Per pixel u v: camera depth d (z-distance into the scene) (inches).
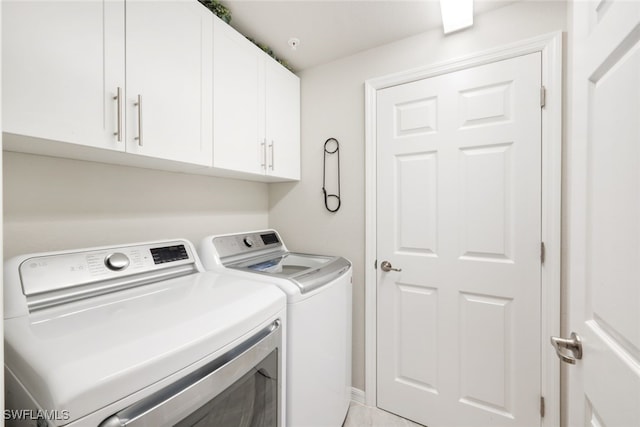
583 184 26.9
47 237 40.6
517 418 52.8
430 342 61.1
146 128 39.6
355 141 70.2
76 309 31.8
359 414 64.7
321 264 59.9
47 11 30.1
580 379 27.1
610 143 22.4
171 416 23.8
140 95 38.6
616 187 21.4
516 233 53.1
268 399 37.2
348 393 61.8
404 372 63.8
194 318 29.5
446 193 59.3
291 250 79.5
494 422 54.7
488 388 55.4
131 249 42.9
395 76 64.1
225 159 52.8
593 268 25.0
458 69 57.8
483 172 55.8
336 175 72.8
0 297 17.6
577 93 28.1
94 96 34.0
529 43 51.3
